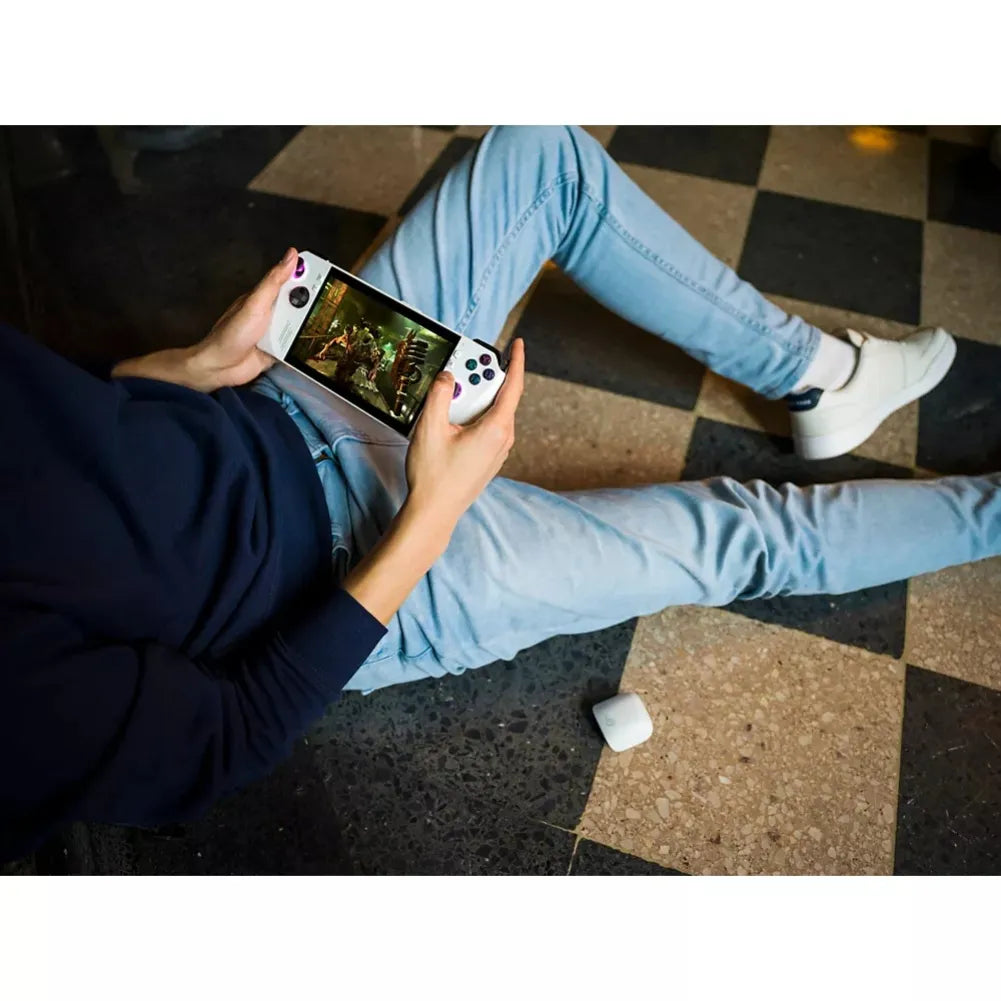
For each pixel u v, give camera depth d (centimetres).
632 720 98
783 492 99
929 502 98
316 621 67
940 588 110
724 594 96
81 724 55
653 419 127
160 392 75
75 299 142
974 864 92
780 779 98
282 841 96
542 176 93
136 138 165
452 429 74
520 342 77
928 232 149
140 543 65
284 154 163
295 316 82
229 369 83
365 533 80
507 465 123
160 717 58
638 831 95
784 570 95
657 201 156
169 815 61
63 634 56
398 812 97
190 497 70
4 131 165
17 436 61
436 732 102
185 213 155
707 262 100
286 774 99
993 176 157
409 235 94
